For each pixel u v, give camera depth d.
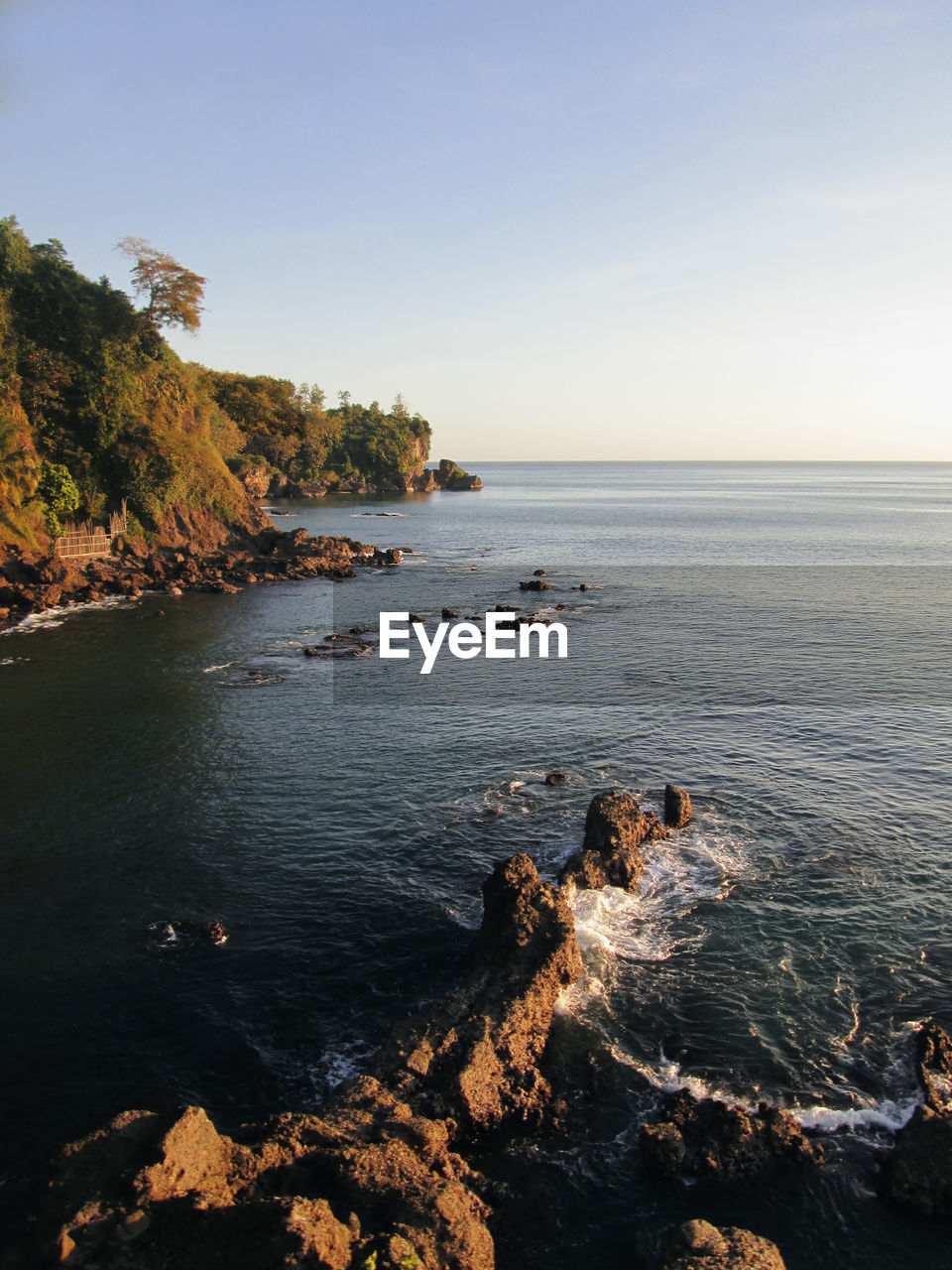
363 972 26.28
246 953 27.19
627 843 31.98
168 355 118.50
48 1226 15.62
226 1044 23.22
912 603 89.00
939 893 30.42
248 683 57.72
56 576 88.06
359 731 47.62
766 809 37.31
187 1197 15.79
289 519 199.38
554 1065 22.47
